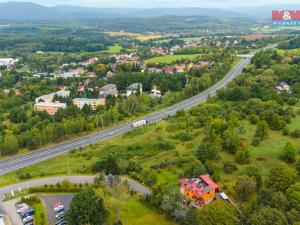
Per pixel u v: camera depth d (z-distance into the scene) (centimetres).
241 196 12150
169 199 11531
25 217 11331
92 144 18312
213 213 9675
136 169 14575
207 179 12875
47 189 13200
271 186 11631
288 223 9275
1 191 13362
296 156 14925
